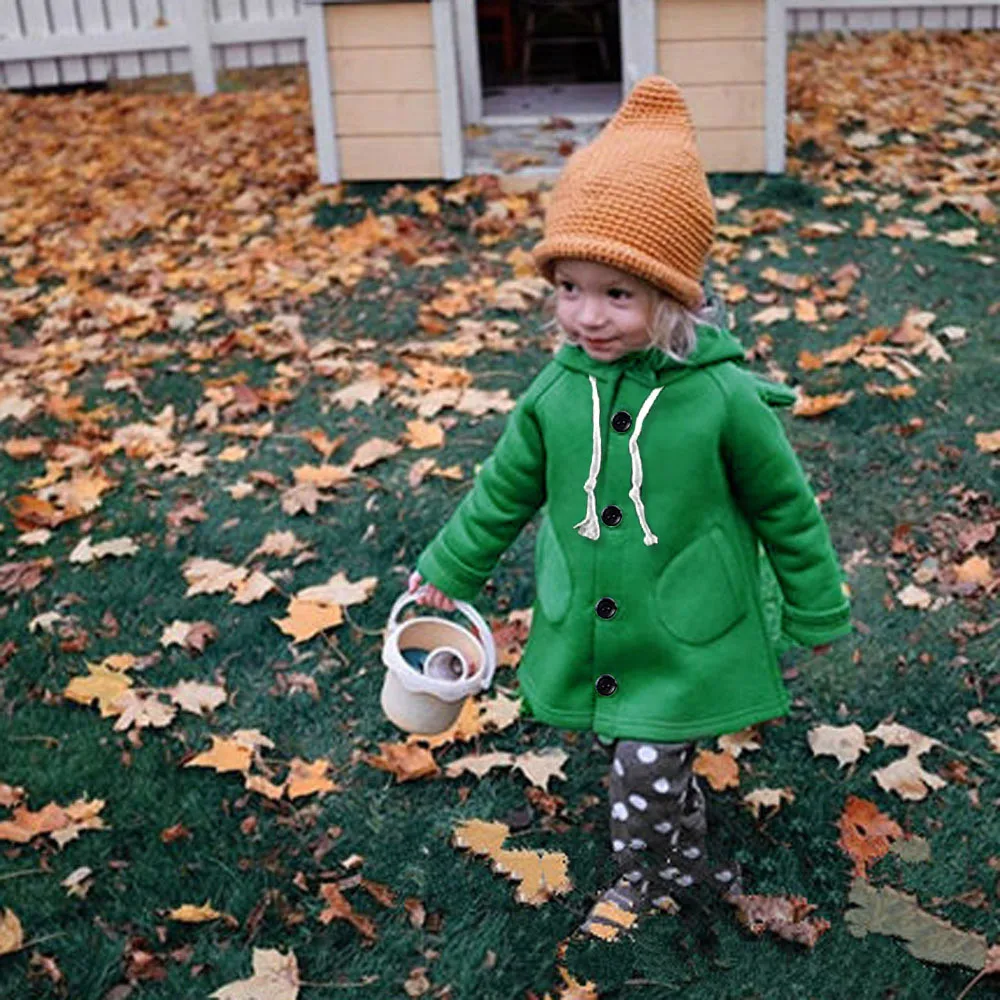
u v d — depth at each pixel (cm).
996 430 472
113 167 832
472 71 797
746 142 714
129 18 977
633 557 263
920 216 663
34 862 312
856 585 398
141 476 482
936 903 290
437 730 288
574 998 271
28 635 397
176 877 307
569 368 265
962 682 356
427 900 299
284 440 500
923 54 932
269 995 275
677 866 289
